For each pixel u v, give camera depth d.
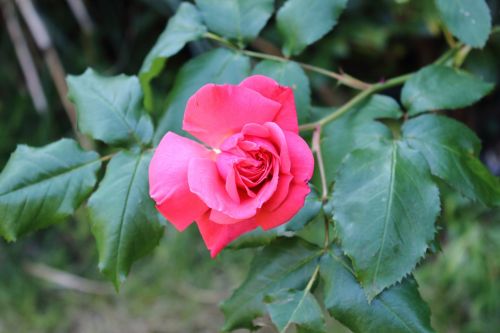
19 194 0.48
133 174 0.48
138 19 1.23
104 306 1.24
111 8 1.28
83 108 0.50
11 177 0.48
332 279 0.46
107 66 1.31
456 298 1.12
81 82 0.50
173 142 0.44
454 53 0.56
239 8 0.52
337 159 0.49
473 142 0.48
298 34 0.51
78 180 0.49
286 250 0.47
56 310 1.23
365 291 0.44
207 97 0.44
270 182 0.43
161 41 0.53
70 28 1.31
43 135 1.31
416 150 0.46
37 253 1.32
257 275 0.47
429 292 1.14
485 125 1.30
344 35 1.08
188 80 0.51
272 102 0.44
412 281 0.45
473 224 1.01
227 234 0.44
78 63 1.29
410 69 1.26
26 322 1.21
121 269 0.46
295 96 0.50
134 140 0.49
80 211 1.26
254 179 0.43
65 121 1.34
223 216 0.42
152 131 0.49
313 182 0.50
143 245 0.47
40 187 0.48
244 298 0.47
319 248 0.47
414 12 1.06
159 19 1.24
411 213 0.45
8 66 1.31
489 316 1.08
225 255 1.26
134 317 1.22
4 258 1.29
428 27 1.04
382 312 0.45
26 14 0.95
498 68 1.13
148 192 0.47
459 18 0.51
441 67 0.51
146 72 0.52
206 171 0.43
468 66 1.05
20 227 0.48
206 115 0.44
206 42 1.00
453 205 0.98
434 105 0.50
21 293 1.25
